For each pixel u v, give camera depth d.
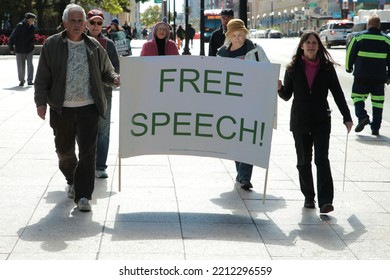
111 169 15.84
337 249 10.65
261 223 11.91
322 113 12.48
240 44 14.09
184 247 10.56
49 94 12.39
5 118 23.38
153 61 12.41
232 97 12.41
